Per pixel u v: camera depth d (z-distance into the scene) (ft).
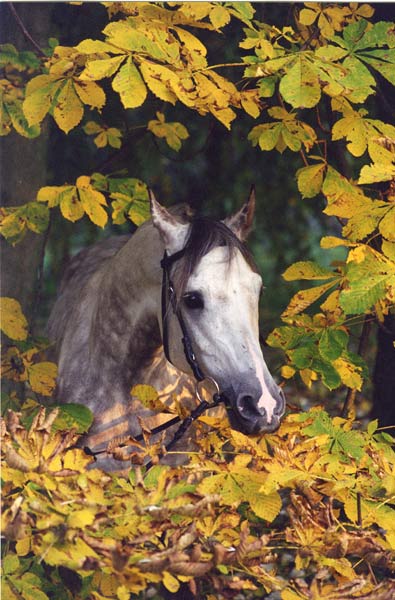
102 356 15.01
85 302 16.60
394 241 12.28
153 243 13.85
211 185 29.04
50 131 26.55
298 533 10.51
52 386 14.21
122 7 14.26
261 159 28.09
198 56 13.08
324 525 10.82
